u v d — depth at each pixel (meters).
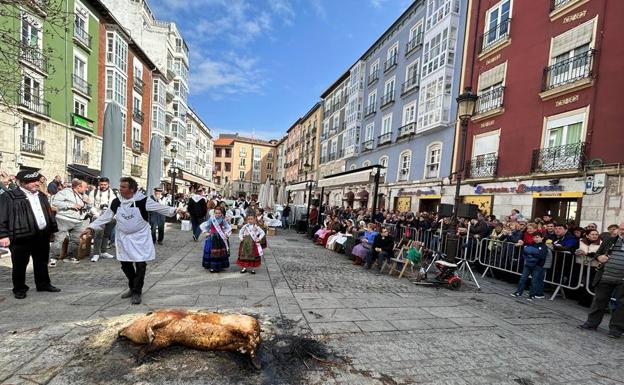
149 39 34.91
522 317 5.11
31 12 6.04
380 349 3.57
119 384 2.61
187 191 44.66
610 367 3.57
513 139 13.60
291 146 61.34
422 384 2.92
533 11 13.19
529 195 12.34
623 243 4.62
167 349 3.13
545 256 6.22
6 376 2.62
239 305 4.69
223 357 3.09
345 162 33.16
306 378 2.89
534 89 12.88
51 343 3.18
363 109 29.45
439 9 18.47
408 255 7.51
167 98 39.62
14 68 6.63
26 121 16.81
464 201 15.84
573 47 11.51
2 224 4.16
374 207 10.09
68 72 19.56
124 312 4.09
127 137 26.83
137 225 4.46
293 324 4.11
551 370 3.39
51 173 18.34
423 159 19.66
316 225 14.18
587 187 10.30
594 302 4.77
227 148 87.19
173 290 5.20
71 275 5.69
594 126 10.53
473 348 3.78
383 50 26.14
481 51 15.84
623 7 10.02
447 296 6.08
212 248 6.60
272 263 8.05
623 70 9.90
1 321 3.63
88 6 21.55
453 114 17.31
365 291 5.99
